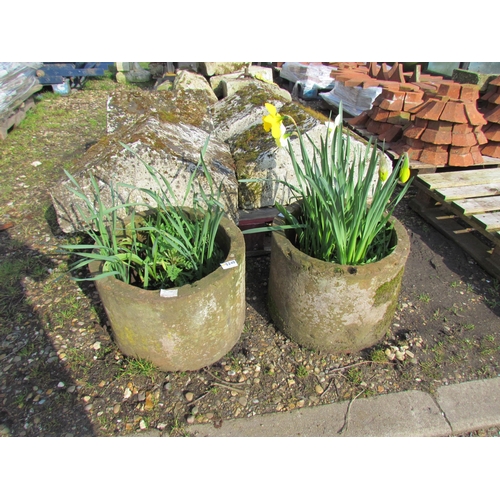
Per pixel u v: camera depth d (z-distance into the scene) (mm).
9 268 2621
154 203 2354
